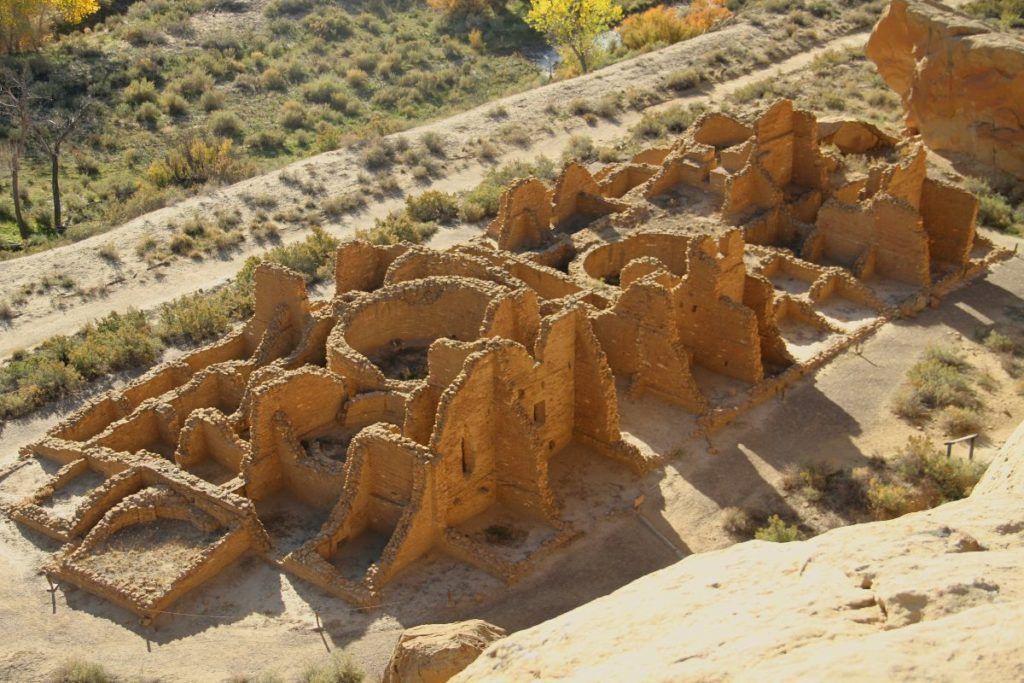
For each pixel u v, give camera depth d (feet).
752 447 109.40
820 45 248.52
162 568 90.94
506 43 282.97
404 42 277.23
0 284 155.02
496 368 94.53
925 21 174.70
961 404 115.55
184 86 242.17
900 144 180.45
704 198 154.81
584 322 102.73
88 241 167.84
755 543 37.09
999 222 156.15
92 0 261.44
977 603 27.66
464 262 119.65
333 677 80.23
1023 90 162.30
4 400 124.06
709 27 275.59
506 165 194.59
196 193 190.19
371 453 94.02
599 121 214.90
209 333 140.67
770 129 153.28
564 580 92.07
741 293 120.88
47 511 99.66
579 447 108.58
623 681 29.50
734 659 28.30
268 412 98.99
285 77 252.42
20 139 198.08
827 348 125.90
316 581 90.99
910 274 137.80
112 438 106.83
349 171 193.26
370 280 128.06
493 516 98.73
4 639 86.22
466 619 87.56
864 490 101.65
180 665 83.15
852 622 28.81
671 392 114.01
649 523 98.89
